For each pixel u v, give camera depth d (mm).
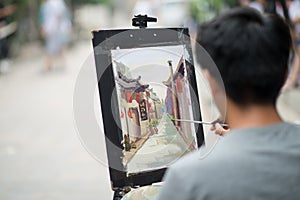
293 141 1574
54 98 9703
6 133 7199
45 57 15414
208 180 1522
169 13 13016
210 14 10906
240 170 1525
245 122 1636
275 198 1516
